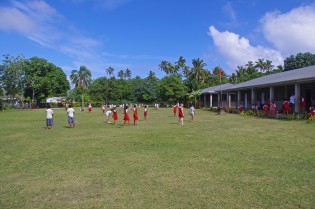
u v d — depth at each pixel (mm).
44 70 74875
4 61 68062
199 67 77750
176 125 19719
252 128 16625
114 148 10773
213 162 8195
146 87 80625
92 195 5727
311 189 5832
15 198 5637
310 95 26797
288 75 29094
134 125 20281
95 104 80250
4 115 36531
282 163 7965
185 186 6141
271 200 5301
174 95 62906
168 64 90312
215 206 5070
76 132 16406
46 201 5465
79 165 8172
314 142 11297
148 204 5211
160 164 8070
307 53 56188
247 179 6559
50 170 7684
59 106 83625
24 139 13789
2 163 8602
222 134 14219
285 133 14039
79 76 93188
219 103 48281
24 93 75750
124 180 6645
